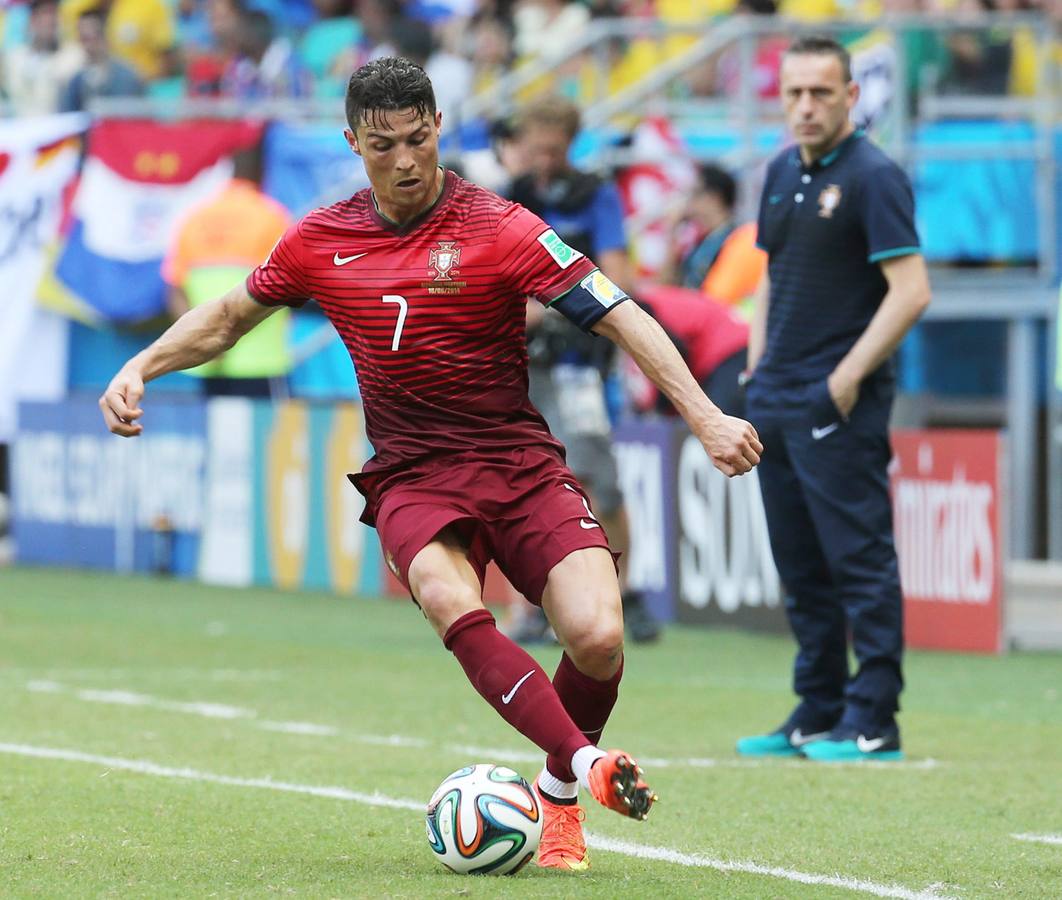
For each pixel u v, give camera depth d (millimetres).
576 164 49375
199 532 49344
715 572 39219
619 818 19844
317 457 46188
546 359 34344
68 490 52625
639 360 15672
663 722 27672
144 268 52500
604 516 35625
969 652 35938
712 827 19328
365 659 34594
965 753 24891
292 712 28156
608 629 15805
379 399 16844
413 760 23672
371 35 58688
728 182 40844
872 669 24266
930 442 36344
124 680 31609
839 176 23984
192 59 60531
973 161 46375
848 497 24125
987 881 16562
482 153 47688
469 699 29703
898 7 51094
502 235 16141
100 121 52906
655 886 15789
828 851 17984
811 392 24125
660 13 57906
